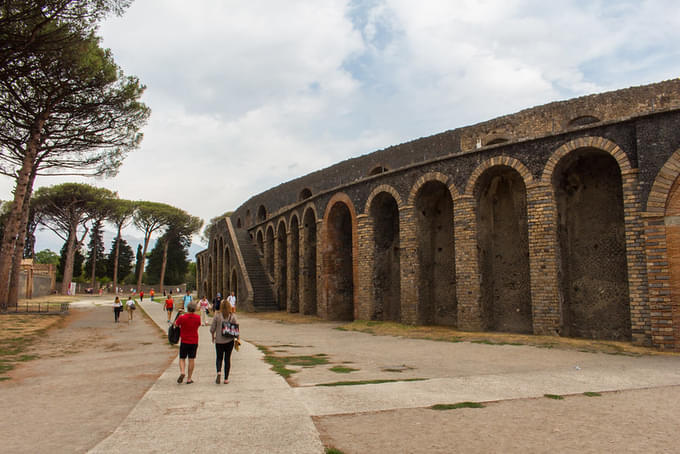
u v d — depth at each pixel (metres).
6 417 6.52
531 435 5.50
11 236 27.27
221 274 45.22
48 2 18.20
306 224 27.61
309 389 7.96
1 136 27.12
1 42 18.59
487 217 18.34
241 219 52.78
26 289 50.50
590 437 5.43
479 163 17.20
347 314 24.55
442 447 5.05
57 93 26.00
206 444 5.07
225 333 8.62
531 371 9.76
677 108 12.68
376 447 5.03
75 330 22.05
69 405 7.26
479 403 6.98
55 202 58.94
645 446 5.12
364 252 21.89
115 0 19.58
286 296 31.89
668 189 12.66
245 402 7.04
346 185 23.38
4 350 14.89
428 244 20.31
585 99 20.25
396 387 8.12
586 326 15.55
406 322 19.34
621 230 15.27
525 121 21.81
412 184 19.62
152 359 12.54
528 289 17.19
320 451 4.84
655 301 12.60
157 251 89.25
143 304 45.75
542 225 15.33
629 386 8.21
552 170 15.27
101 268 83.62
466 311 17.08
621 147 13.81
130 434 5.45
